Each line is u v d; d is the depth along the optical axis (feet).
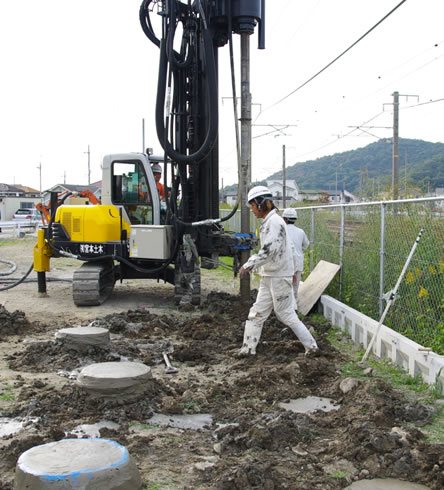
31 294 43.47
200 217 37.27
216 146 37.27
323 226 40.40
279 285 23.90
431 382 20.62
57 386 20.92
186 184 36.27
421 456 14.76
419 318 24.75
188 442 16.17
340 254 34.88
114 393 18.49
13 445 15.14
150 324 30.50
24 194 251.19
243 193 36.11
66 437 16.11
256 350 25.26
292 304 24.22
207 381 21.76
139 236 36.94
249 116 35.58
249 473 13.61
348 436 15.98
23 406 18.54
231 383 21.48
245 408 18.54
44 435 16.38
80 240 39.01
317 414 18.31
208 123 34.12
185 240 35.99
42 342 25.29
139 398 18.84
